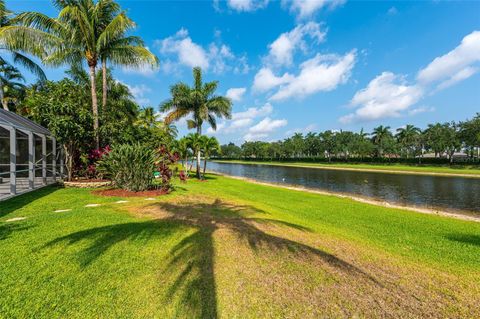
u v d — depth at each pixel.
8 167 12.09
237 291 2.63
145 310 2.29
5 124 6.90
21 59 13.70
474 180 25.27
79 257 3.24
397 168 40.88
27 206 6.32
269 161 84.19
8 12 12.62
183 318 2.21
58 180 10.87
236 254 3.52
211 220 5.30
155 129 18.81
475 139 36.06
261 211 7.04
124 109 18.58
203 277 2.87
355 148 58.06
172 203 7.16
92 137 10.97
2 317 2.13
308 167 50.91
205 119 19.19
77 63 12.59
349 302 2.54
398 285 2.99
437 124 48.81
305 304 2.46
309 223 6.55
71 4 11.20
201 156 20.06
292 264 3.30
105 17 12.31
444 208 12.46
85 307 2.30
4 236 3.92
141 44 13.67
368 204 11.41
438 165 44.34
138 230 4.33
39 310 2.24
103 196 8.12
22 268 2.91
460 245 5.41
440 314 2.45
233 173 35.94
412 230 6.72
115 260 3.21
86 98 12.95
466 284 3.21
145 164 9.30
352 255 3.93
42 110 9.39
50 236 3.96
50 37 10.86
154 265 3.12
